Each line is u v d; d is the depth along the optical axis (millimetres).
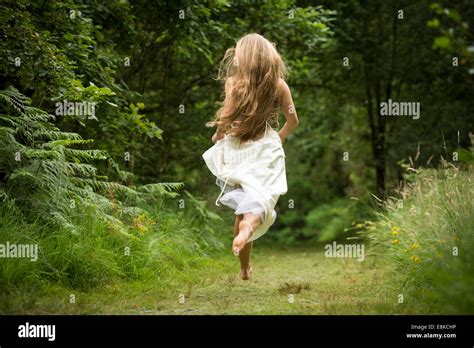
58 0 7457
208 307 5328
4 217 5816
